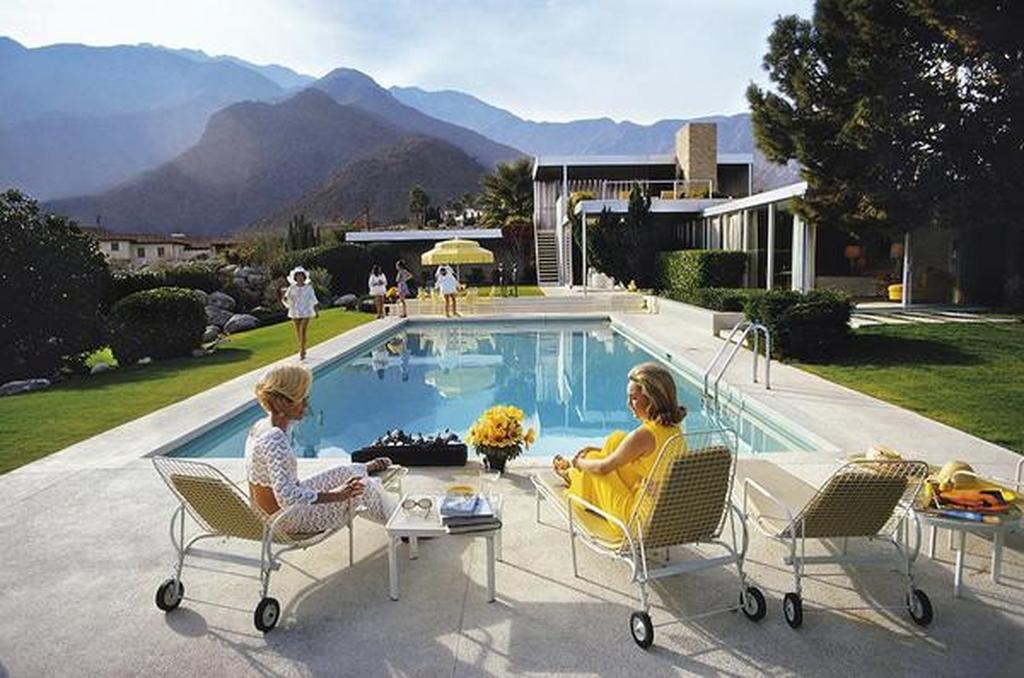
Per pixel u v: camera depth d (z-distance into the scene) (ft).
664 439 11.43
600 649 10.28
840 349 34.99
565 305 71.05
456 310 71.10
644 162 102.27
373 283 66.33
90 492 16.97
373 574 12.68
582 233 82.48
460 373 42.19
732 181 106.93
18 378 39.24
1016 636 10.43
